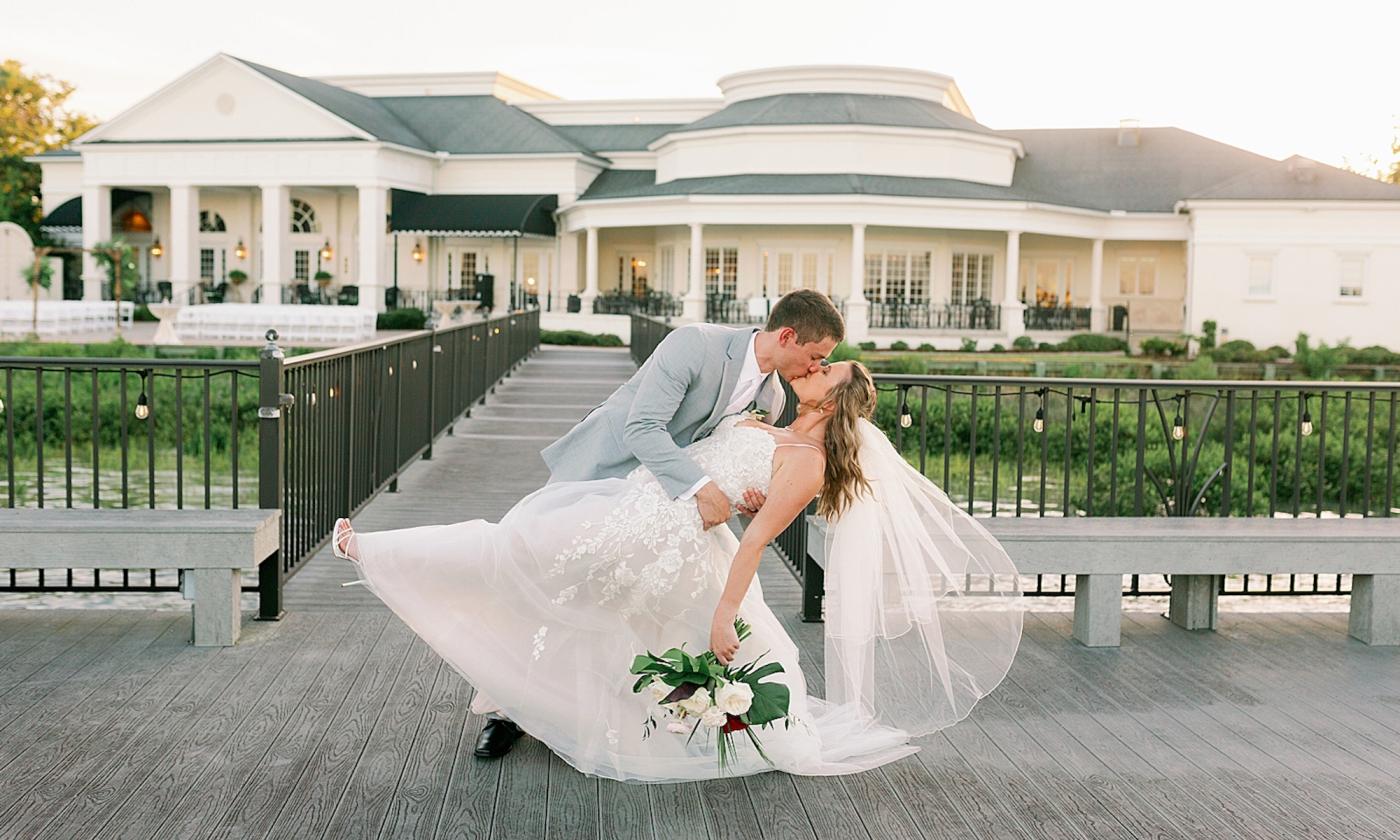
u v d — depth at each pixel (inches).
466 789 138.6
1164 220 1446.9
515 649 141.7
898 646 154.5
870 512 150.4
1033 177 1578.5
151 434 221.1
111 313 1387.8
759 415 149.9
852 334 1306.6
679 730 137.5
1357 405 662.5
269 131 1529.3
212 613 190.5
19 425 636.1
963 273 1427.2
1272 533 199.0
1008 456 625.0
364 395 315.9
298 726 157.0
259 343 1154.0
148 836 124.7
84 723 156.3
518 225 1504.7
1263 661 192.9
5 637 193.8
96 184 1556.3
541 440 493.4
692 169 1482.5
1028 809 135.4
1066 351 1352.1
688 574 138.0
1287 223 1392.7
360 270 1529.3
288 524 224.8
